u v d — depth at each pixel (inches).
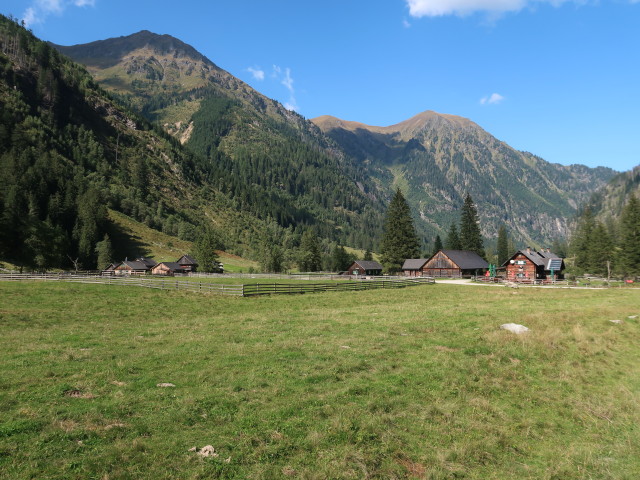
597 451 453.7
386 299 1804.9
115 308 1417.3
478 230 5029.5
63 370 593.0
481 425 485.1
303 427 439.2
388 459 397.1
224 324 1063.0
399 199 4662.9
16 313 1210.6
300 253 6195.9
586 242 4891.7
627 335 936.9
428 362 679.7
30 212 5388.8
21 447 364.2
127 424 422.0
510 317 1074.7
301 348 751.7
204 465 355.3
